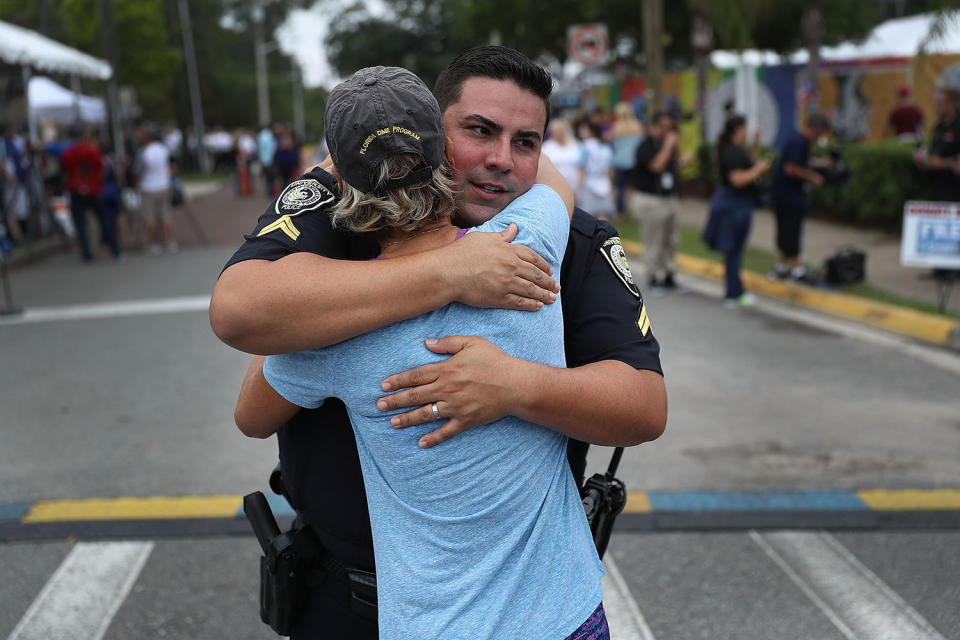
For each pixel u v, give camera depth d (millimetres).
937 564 3699
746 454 4898
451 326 1514
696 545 3902
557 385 1514
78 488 4613
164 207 13773
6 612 3465
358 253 1659
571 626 1579
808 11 16922
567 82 22766
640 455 4914
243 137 32812
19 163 14305
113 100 19328
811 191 13617
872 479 4523
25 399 6219
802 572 3664
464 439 1511
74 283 11172
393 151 1458
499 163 1649
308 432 1729
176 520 4199
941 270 8102
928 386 6070
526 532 1566
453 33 56406
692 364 6695
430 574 1536
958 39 17391
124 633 3324
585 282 1745
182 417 5730
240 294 1497
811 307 8594
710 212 8672
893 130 15297
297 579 1782
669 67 34188
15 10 27734
